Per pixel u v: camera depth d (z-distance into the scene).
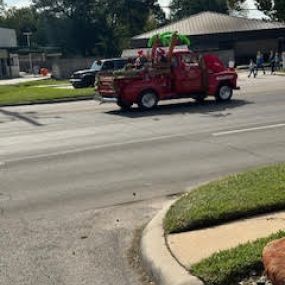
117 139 15.05
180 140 14.35
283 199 7.44
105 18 103.19
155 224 7.32
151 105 21.86
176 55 22.28
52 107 25.27
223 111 19.95
